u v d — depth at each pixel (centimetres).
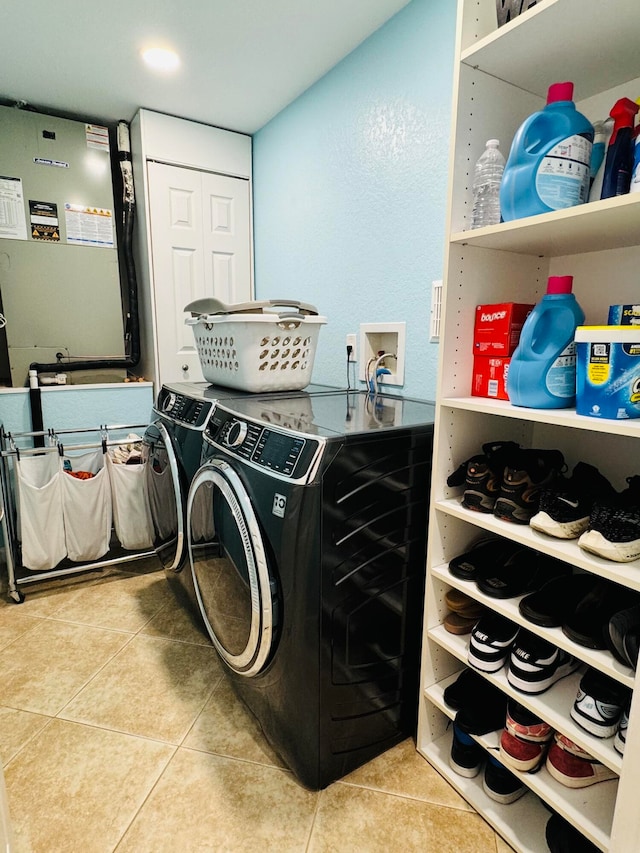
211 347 191
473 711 113
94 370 262
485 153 102
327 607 105
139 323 282
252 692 131
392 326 182
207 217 262
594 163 92
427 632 121
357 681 116
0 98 227
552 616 92
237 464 121
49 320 245
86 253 250
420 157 164
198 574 152
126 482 218
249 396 169
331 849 104
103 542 217
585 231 92
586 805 93
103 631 181
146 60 196
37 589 212
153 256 249
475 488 107
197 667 162
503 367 107
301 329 176
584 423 82
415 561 124
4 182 226
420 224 167
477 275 110
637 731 74
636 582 75
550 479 103
